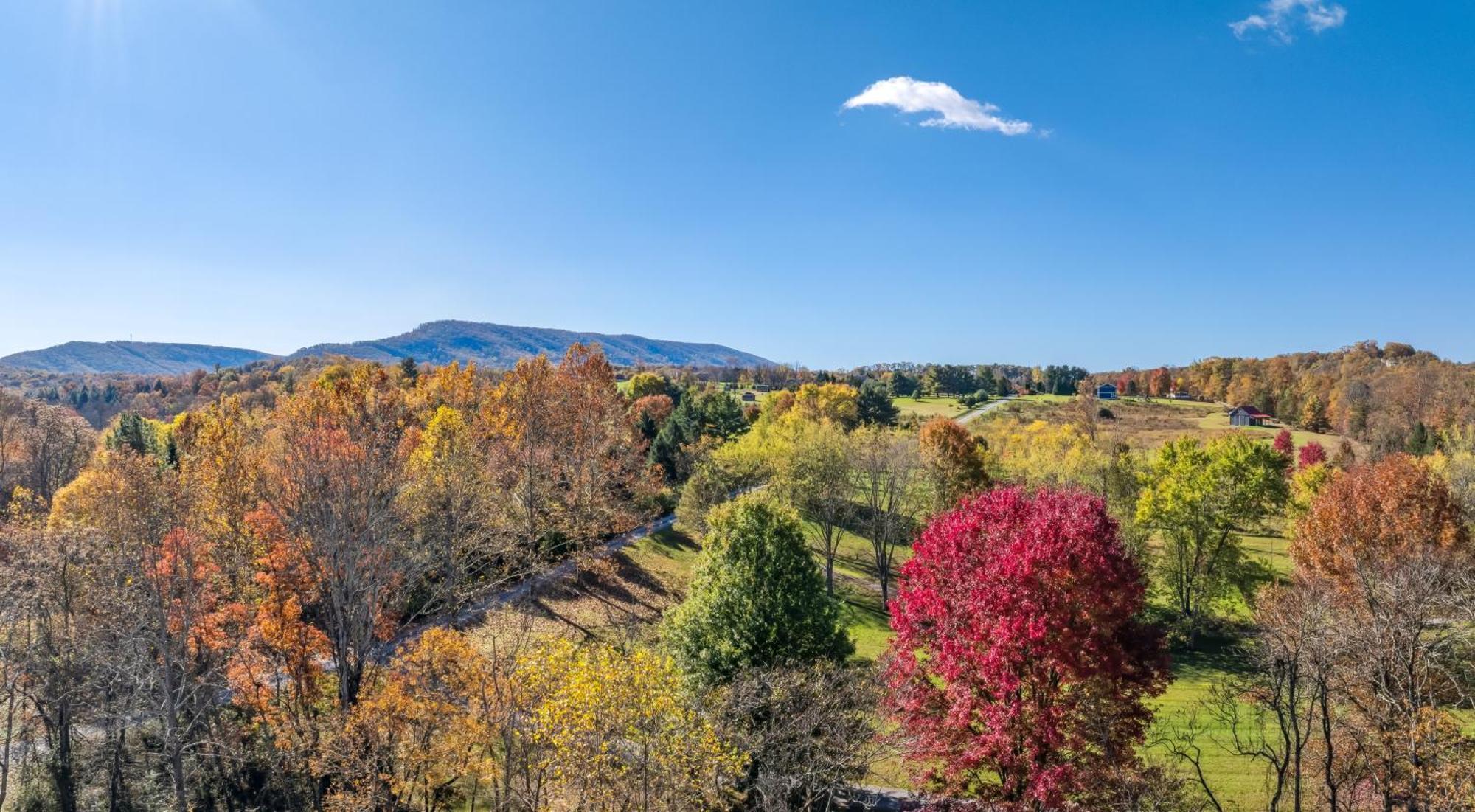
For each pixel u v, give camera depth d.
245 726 31.42
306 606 37.03
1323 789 23.80
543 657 23.12
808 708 25.20
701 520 56.44
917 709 23.16
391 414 53.91
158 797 28.91
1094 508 23.38
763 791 23.75
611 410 69.75
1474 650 24.27
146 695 27.91
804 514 58.25
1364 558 31.70
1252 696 26.36
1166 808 22.16
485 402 68.38
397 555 35.78
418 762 24.55
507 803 23.12
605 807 20.78
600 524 51.69
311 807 27.95
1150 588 47.81
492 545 41.19
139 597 28.23
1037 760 20.44
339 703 28.75
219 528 33.97
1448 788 18.89
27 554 28.78
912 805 26.39
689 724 22.16
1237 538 48.28
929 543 24.45
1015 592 20.64
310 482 29.86
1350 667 23.06
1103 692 20.73
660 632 33.75
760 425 79.44
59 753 30.33
